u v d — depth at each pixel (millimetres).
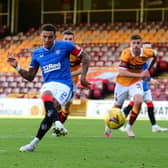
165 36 68125
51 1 77562
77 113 50750
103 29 72688
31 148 18922
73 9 76562
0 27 76750
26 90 62594
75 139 24906
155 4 72562
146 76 25625
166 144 22703
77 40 71125
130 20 73875
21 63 69125
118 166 15523
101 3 75250
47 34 18938
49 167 15180
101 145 22031
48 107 17984
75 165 15633
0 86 63875
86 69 19625
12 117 48375
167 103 47281
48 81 19281
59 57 19188
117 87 26656
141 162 16531
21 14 78625
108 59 65625
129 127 26344
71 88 19359
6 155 17844
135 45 25500
